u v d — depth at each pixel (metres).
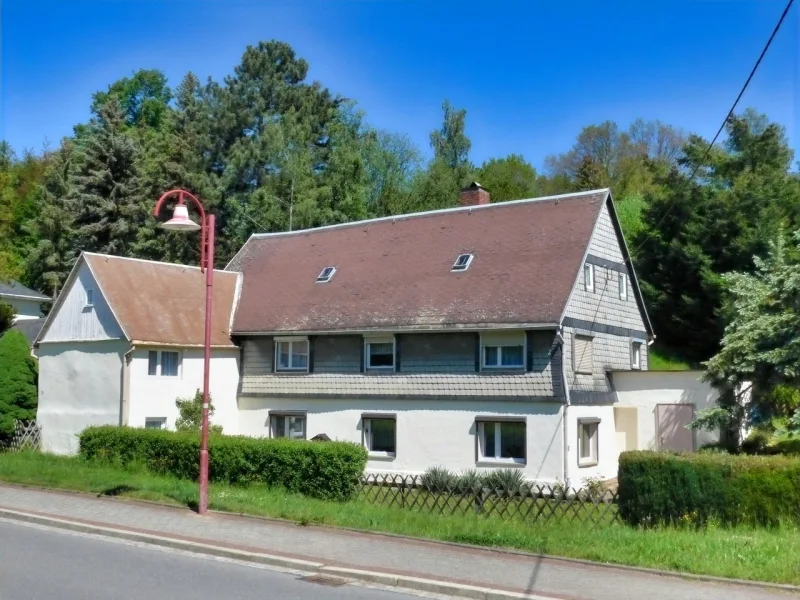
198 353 30.05
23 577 11.70
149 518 16.48
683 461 15.34
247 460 20.66
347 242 33.56
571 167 78.38
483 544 14.18
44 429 30.16
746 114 47.38
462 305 26.70
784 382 21.25
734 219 40.91
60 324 30.14
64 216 57.19
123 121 61.34
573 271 25.95
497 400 25.56
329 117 59.91
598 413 26.88
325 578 12.30
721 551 12.81
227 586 11.51
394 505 18.70
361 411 28.30
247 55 60.31
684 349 42.94
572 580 11.77
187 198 53.75
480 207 31.34
